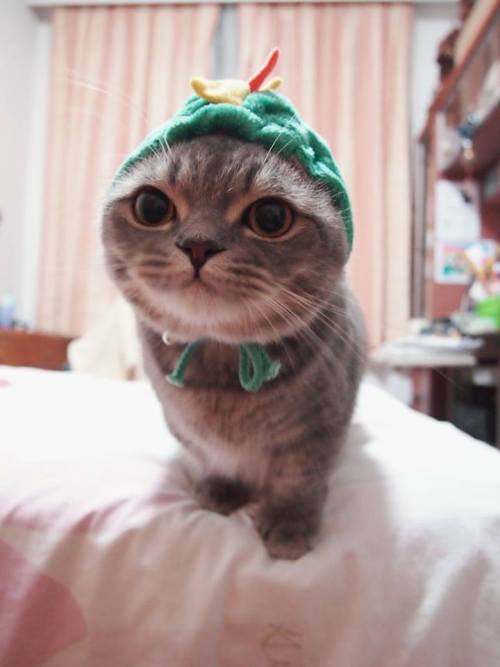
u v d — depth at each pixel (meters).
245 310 0.22
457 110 0.73
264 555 0.20
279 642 0.18
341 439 0.25
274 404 0.23
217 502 0.25
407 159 0.90
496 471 0.24
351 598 0.18
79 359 0.71
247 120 0.22
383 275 0.89
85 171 0.94
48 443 0.26
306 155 0.23
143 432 0.30
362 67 0.92
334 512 0.23
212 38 0.95
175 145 0.22
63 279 0.96
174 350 0.25
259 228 0.22
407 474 0.24
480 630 0.18
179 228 0.21
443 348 0.57
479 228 0.76
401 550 0.19
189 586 0.19
